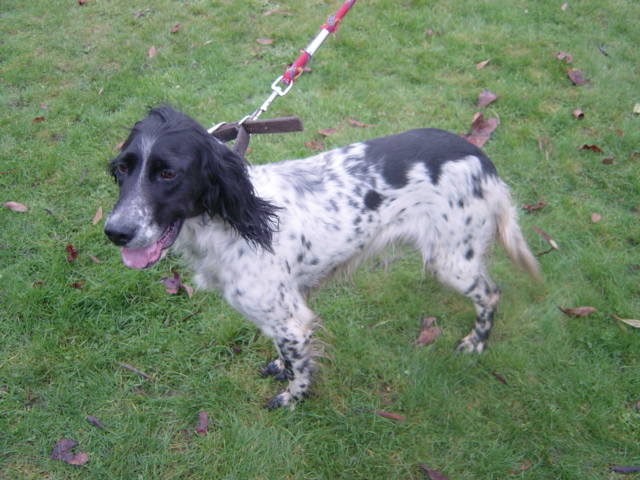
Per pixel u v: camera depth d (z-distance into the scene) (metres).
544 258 1.17
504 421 0.91
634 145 1.40
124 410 0.92
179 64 1.72
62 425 0.90
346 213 0.86
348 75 1.66
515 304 1.10
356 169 0.87
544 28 1.87
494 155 1.40
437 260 0.94
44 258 1.15
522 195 1.31
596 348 1.01
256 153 1.38
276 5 2.00
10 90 1.63
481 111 1.53
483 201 0.91
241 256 0.80
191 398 0.94
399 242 0.93
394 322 1.08
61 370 0.97
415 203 0.89
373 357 1.02
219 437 0.89
